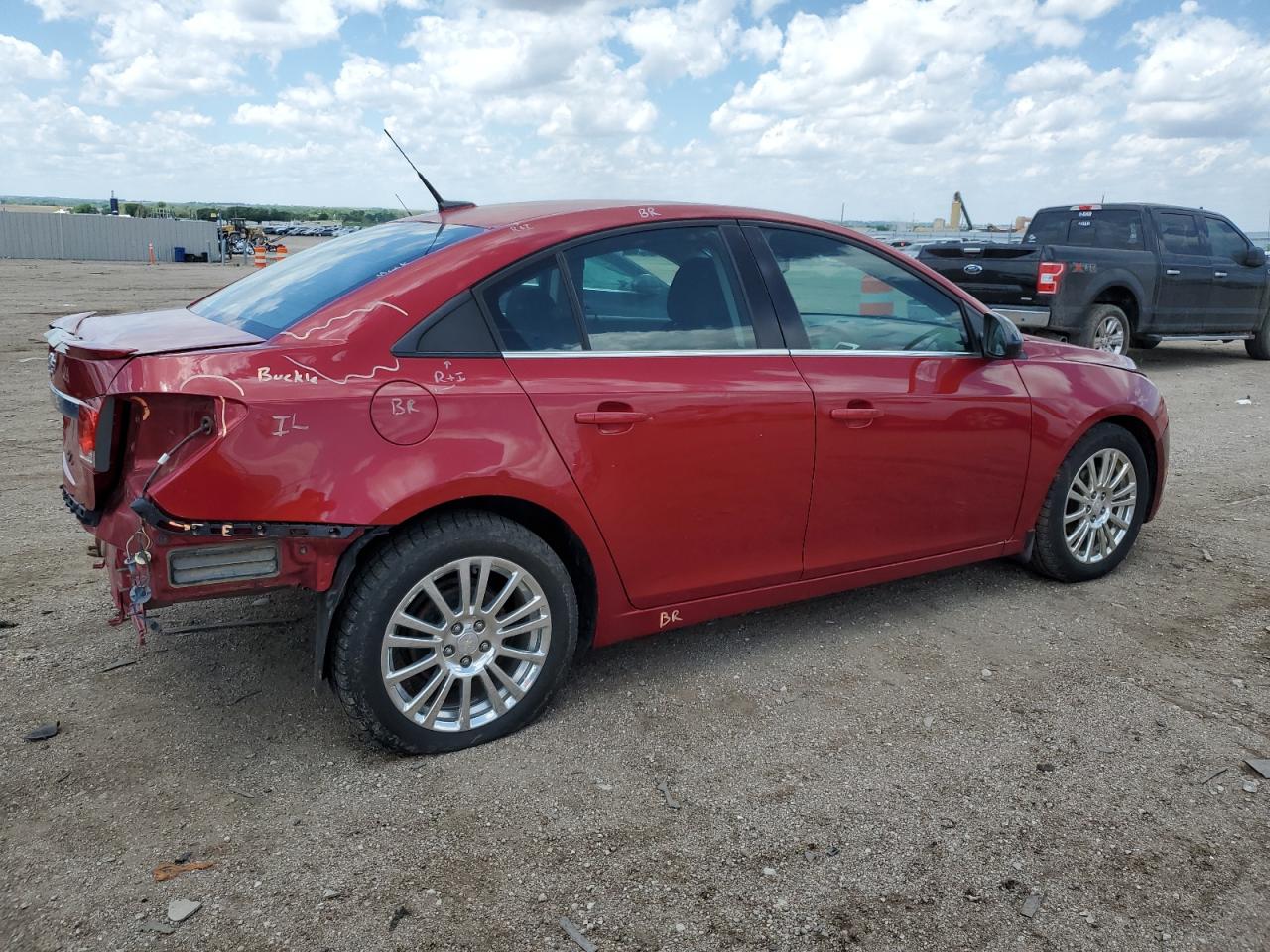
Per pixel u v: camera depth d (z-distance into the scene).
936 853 2.70
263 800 2.88
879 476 3.87
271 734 3.25
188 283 25.95
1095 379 4.57
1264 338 13.42
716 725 3.37
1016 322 10.91
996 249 11.08
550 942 2.35
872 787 3.01
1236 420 9.01
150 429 2.73
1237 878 2.61
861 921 2.44
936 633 4.16
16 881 2.52
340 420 2.81
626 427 3.26
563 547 3.42
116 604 2.95
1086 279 10.85
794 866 2.64
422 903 2.47
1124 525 4.77
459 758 3.14
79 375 2.79
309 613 4.18
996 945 2.36
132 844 2.67
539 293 3.23
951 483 4.10
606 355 3.30
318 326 2.93
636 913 2.45
